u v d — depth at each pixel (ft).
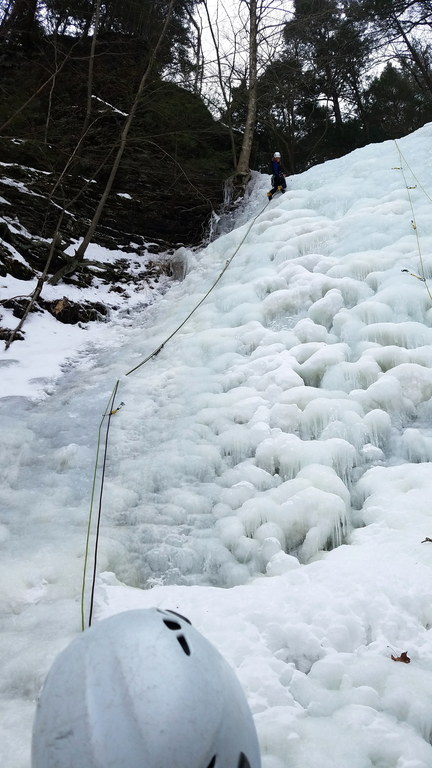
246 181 51.60
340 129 81.20
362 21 74.79
